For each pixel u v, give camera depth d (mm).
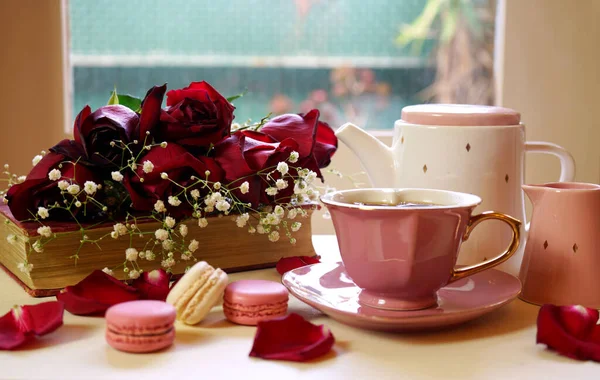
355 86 1525
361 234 765
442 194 805
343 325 795
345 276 857
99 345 761
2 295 856
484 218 791
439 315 755
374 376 717
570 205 822
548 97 1381
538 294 838
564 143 1395
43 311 776
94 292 816
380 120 1535
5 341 752
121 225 854
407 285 770
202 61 1486
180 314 790
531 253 845
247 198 893
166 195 868
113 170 883
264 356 739
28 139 1352
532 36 1362
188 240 898
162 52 1465
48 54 1331
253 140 912
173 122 866
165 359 739
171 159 850
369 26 1506
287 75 1519
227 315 800
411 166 898
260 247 934
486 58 1450
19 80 1331
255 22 1493
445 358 744
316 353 737
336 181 1384
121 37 1437
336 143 985
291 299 854
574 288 823
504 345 765
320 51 1515
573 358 744
